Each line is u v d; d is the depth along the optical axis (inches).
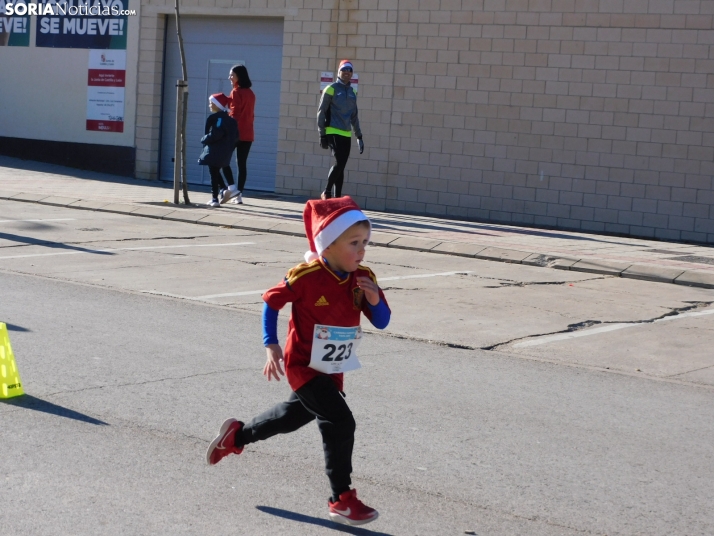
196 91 923.4
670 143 719.1
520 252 555.2
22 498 192.7
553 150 757.3
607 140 739.4
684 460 237.0
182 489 202.5
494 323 387.9
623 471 227.0
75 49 973.8
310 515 192.9
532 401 283.1
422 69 799.1
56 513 185.9
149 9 931.3
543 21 751.7
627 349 355.6
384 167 820.6
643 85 724.7
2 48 1010.7
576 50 743.1
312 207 190.4
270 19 879.1
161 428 241.1
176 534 179.5
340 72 685.3
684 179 717.3
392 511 197.0
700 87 707.4
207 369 299.7
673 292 480.7
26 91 1003.9
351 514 185.9
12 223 603.8
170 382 282.7
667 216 724.0
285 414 197.0
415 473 219.0
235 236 605.9
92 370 291.6
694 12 704.4
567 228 757.9
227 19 899.4
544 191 763.4
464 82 784.3
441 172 799.7
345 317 189.2
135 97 946.1
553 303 434.6
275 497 201.5
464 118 786.8
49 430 235.3
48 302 388.2
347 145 690.8
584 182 749.3
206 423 246.7
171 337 339.6
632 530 191.8
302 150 861.8
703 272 508.1
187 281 446.0
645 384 309.7
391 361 322.7
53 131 992.9
